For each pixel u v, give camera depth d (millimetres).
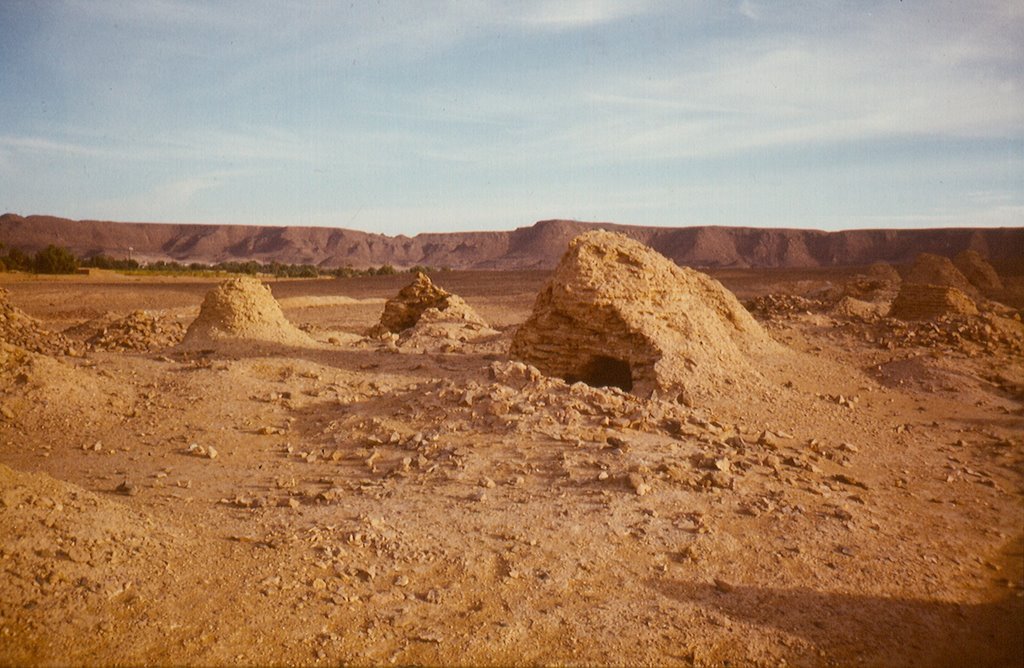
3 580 4941
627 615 5426
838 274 79500
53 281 58781
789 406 11711
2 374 10844
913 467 9375
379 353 15859
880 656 5090
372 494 7609
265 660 4746
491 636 5113
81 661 4504
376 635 5078
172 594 5285
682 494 7523
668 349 12078
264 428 10125
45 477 6441
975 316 19281
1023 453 10156
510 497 7453
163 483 8016
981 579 6273
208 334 15211
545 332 13172
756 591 5816
